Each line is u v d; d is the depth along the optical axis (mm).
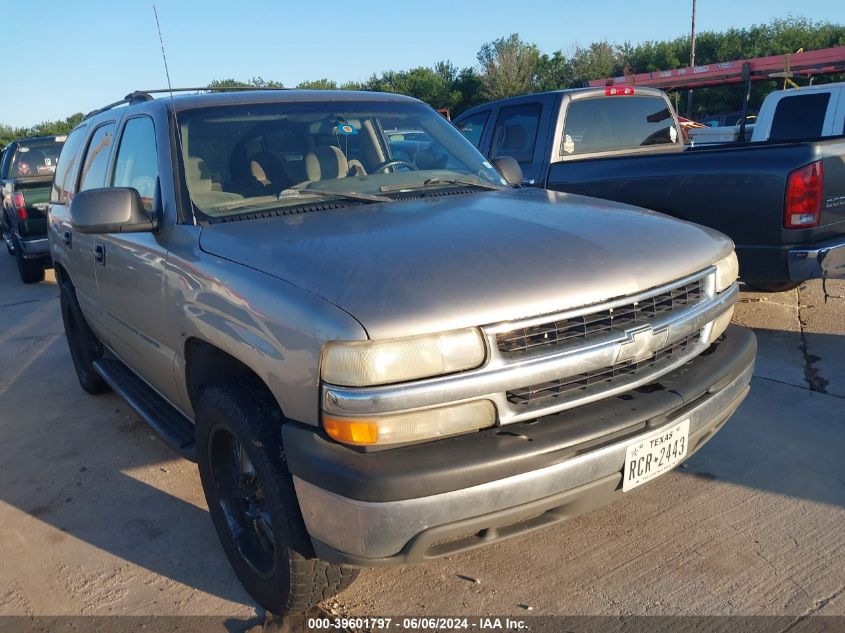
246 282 2508
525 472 2223
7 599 3004
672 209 5637
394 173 3605
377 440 2148
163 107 3477
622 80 12898
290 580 2504
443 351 2172
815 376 4805
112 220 3090
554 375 2305
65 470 4133
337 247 2543
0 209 11773
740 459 3797
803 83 15375
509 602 2818
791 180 4898
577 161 6367
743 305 6410
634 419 2430
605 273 2465
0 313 8383
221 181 3227
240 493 2883
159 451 4312
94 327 4613
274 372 2342
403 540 2146
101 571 3154
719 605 2740
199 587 3008
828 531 3150
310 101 3748
